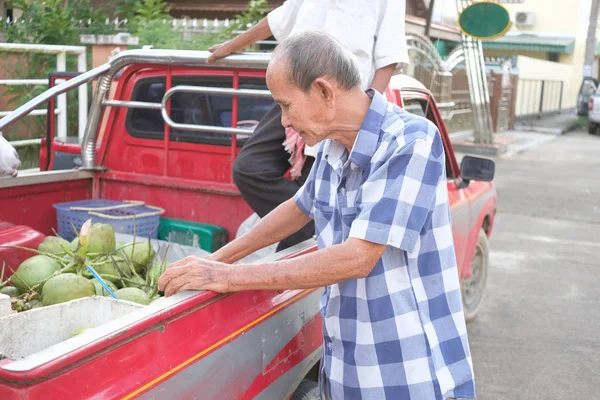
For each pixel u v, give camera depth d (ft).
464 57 51.44
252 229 7.52
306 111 6.03
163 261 8.46
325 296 7.10
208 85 11.91
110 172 12.32
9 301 6.41
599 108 69.00
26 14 29.32
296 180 9.96
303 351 7.74
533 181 39.34
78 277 7.43
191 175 11.91
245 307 6.61
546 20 95.04
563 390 13.84
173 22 32.76
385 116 6.25
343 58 5.99
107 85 11.66
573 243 25.89
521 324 17.42
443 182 6.44
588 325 17.48
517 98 77.10
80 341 4.77
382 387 6.43
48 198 11.50
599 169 44.98
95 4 36.81
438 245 6.49
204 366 5.90
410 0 53.11
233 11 43.65
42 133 27.30
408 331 6.35
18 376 4.35
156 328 5.42
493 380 14.19
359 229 5.95
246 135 10.77
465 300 16.85
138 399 5.15
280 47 6.05
